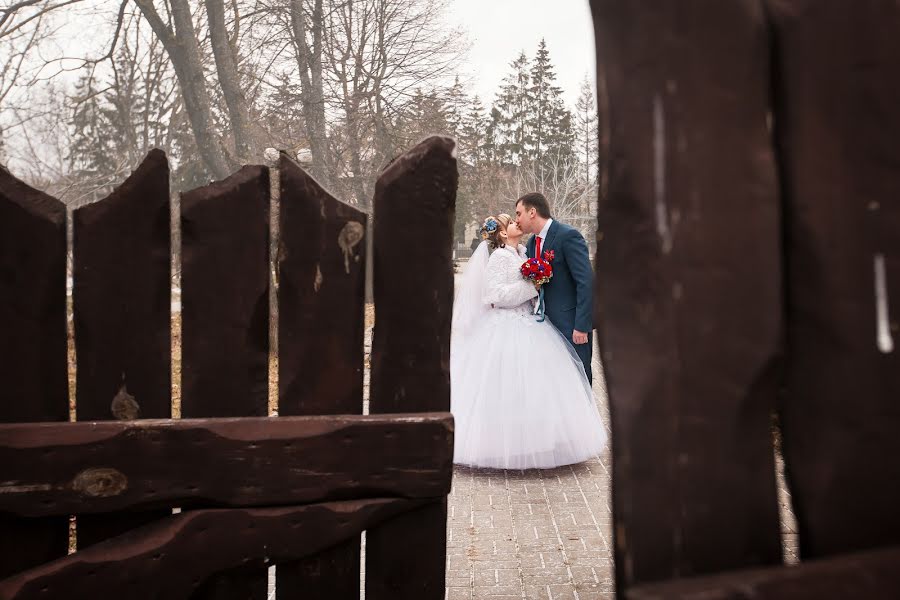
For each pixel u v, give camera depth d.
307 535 1.78
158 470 1.74
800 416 1.20
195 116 17.84
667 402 1.15
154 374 1.83
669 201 1.15
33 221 1.77
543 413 5.17
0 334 1.77
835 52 1.15
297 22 19.66
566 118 72.25
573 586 3.37
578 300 5.37
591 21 1.21
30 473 1.71
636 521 1.16
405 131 22.31
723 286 1.15
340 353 1.85
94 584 1.71
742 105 1.16
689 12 1.14
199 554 1.75
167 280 1.83
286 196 1.81
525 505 4.52
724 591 0.97
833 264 1.16
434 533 1.86
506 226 5.57
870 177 1.14
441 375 1.87
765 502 1.18
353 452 1.78
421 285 1.84
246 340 1.82
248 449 1.75
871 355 1.14
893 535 1.14
